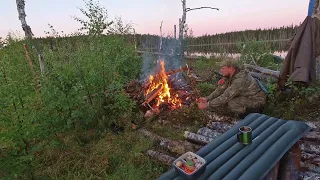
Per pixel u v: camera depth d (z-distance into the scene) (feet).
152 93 16.35
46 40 29.43
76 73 15.79
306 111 13.93
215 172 7.92
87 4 25.68
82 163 12.23
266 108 14.49
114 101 16.39
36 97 13.32
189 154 8.36
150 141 13.50
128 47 26.81
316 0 15.90
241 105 13.96
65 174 11.88
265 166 8.00
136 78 24.48
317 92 14.79
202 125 14.57
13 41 28.91
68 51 24.45
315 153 11.02
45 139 13.44
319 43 14.84
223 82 14.82
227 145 9.41
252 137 9.68
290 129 9.93
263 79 19.52
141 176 11.33
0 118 10.71
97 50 19.76
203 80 21.40
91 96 16.17
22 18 24.99
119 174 11.48
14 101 11.41
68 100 13.88
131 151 12.84
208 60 34.94
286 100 15.26
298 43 15.10
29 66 20.99
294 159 9.75
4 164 10.32
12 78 13.51
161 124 15.24
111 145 13.34
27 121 11.22
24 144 11.30
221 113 15.07
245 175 7.62
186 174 7.59
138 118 15.70
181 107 15.87
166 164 12.01
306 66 14.40
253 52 28.63
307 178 9.86
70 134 14.67
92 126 15.61
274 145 8.94
